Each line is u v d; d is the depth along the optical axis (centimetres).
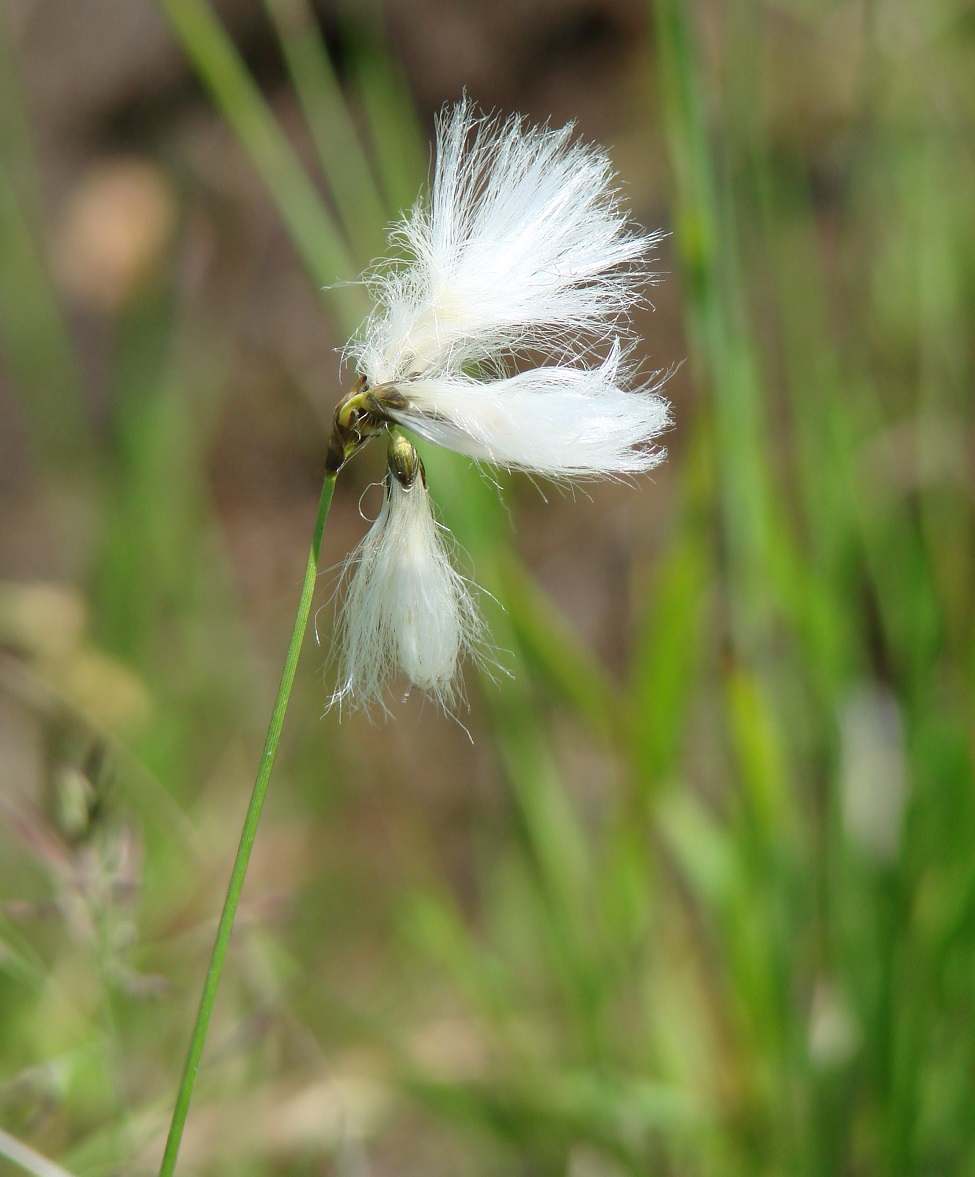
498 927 55
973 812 41
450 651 33
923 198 53
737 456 41
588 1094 41
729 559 41
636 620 64
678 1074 43
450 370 33
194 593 63
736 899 42
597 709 42
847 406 49
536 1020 48
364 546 33
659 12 39
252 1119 41
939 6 55
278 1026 40
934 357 52
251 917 40
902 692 44
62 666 45
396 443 33
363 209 43
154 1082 42
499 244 33
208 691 61
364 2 70
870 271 57
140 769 41
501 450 33
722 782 53
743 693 41
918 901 41
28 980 40
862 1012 41
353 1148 40
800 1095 41
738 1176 42
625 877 43
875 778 45
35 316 69
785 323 48
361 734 60
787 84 69
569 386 33
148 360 70
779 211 51
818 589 42
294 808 58
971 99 55
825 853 41
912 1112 40
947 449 48
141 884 38
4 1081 41
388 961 53
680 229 40
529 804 43
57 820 38
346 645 33
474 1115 42
